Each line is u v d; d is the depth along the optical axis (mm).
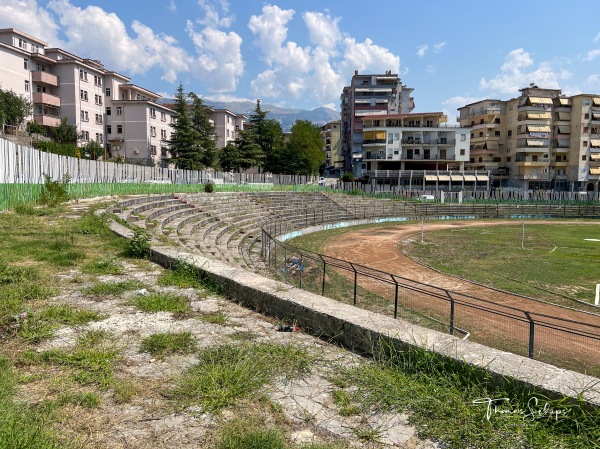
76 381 4383
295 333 6023
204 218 27000
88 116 60625
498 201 61031
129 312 6566
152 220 20250
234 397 4227
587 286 18328
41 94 54719
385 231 40438
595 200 62312
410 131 80625
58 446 3270
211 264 8812
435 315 13328
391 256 26812
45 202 19359
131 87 68000
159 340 5344
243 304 7266
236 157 66375
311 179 66875
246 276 7809
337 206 50812
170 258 9305
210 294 7723
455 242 33094
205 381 4383
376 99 96375
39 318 5973
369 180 82188
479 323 12734
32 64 55125
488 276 20484
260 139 72688
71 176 25453
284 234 32656
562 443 3533
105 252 10492
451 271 21844
